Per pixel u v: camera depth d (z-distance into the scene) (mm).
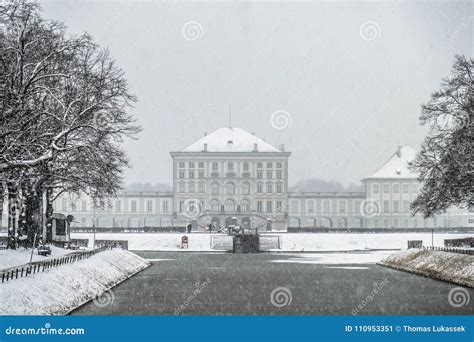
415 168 73750
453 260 59844
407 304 42156
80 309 39156
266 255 96312
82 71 58094
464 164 65562
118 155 66938
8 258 53375
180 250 109938
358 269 69875
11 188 59188
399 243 118375
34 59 55531
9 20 52562
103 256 61812
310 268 71125
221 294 47062
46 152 51938
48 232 75750
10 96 50188
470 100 67125
